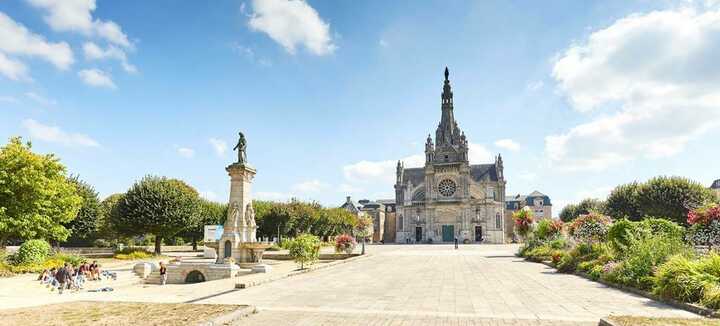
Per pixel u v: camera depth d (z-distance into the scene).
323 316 12.15
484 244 89.06
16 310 12.16
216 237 45.19
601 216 31.25
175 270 27.28
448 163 101.56
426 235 100.56
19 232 33.28
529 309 13.23
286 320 11.60
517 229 47.59
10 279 26.70
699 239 21.23
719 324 9.80
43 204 34.97
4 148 34.47
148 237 73.62
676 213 59.22
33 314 11.45
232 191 30.98
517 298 15.52
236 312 11.73
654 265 17.39
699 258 17.23
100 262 39.69
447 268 29.30
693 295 13.20
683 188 60.31
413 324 11.07
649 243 18.78
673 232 23.11
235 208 30.56
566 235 40.50
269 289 18.25
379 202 161.50
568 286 19.02
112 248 57.03
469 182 100.44
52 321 10.55
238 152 31.45
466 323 11.17
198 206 54.94
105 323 10.28
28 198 33.97
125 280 27.88
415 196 107.19
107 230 64.19
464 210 98.62
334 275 24.56
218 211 70.69
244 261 29.67
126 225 49.78
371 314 12.41
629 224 23.62
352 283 20.47
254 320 11.62
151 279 27.39
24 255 31.38
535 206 149.12
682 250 18.02
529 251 40.97
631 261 18.70
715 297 12.20
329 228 94.56
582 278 22.48
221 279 24.05
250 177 31.95
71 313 11.58
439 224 100.19
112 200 75.12
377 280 21.80
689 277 13.72
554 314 12.39
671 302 13.83
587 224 30.80
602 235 29.27
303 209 81.44
